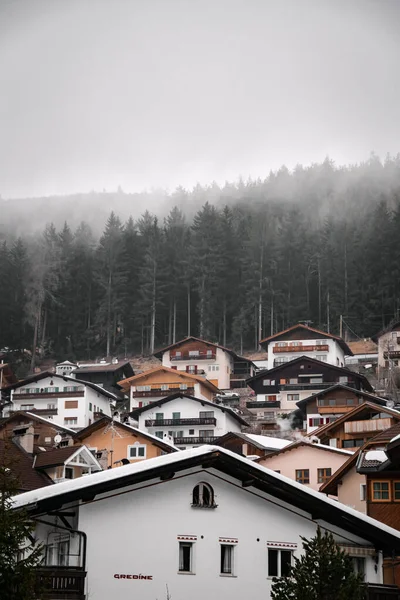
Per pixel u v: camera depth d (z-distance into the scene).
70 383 105.81
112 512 25.75
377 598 26.38
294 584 22.12
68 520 25.67
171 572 25.91
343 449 59.34
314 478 55.34
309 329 121.69
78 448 45.06
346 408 88.06
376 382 118.00
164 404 95.38
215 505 27.03
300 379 106.69
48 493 24.89
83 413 104.00
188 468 26.91
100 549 25.27
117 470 26.08
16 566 19.45
